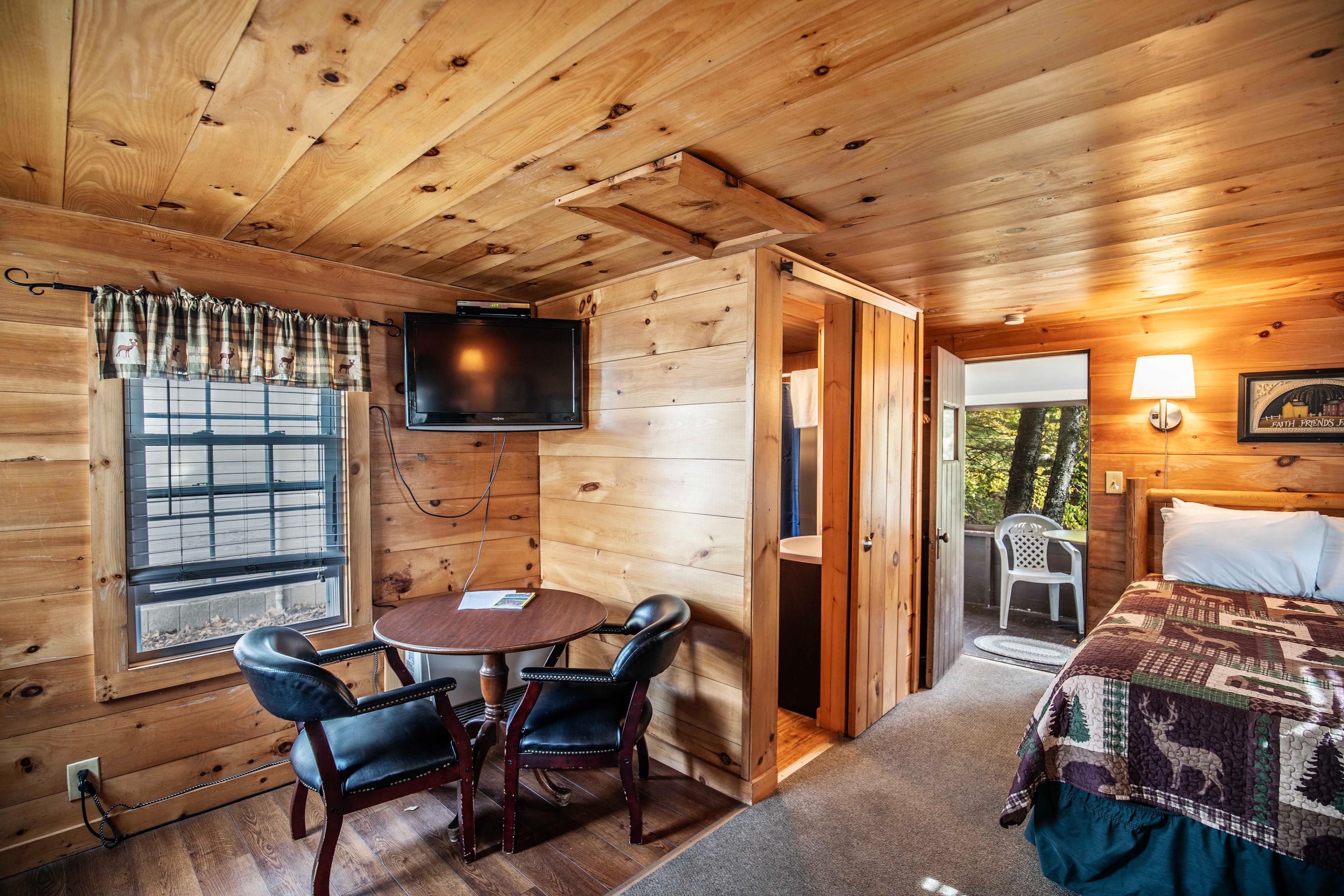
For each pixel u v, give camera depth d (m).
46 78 1.25
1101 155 1.60
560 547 3.19
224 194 1.88
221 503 2.35
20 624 1.96
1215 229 2.15
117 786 2.13
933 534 3.47
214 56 1.19
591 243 2.34
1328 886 1.56
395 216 2.07
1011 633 4.62
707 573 2.46
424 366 2.68
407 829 2.18
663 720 2.65
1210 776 1.71
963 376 3.98
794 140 1.54
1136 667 1.96
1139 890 1.79
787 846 2.09
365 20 1.09
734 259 2.36
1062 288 3.00
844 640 2.92
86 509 2.07
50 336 2.01
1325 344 3.09
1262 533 2.95
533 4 1.04
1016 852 2.07
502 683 2.39
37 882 1.91
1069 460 7.21
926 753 2.75
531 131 1.50
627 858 2.02
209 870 1.97
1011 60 1.20
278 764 2.46
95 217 2.06
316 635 2.53
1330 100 1.32
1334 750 1.58
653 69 1.23
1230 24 1.07
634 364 2.77
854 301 2.86
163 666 2.18
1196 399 3.44
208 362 2.22
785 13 1.06
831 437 2.95
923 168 1.69
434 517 2.94
